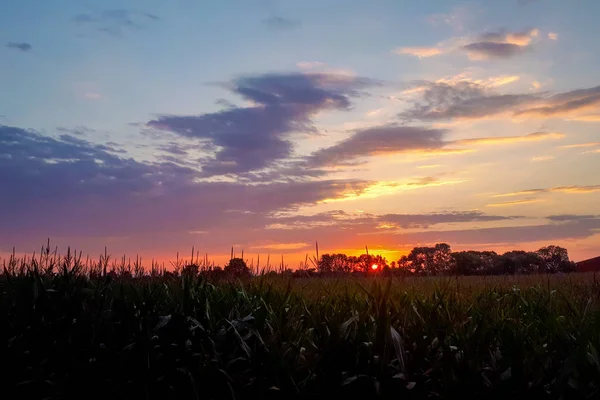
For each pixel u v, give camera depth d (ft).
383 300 14.24
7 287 20.26
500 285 25.17
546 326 15.06
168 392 14.93
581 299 19.83
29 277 19.57
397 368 13.15
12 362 16.65
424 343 13.62
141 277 24.14
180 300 17.80
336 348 13.53
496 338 14.24
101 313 17.28
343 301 17.65
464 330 14.49
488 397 12.46
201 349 15.17
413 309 15.98
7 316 18.03
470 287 23.52
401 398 12.74
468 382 12.50
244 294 18.35
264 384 13.70
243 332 15.49
